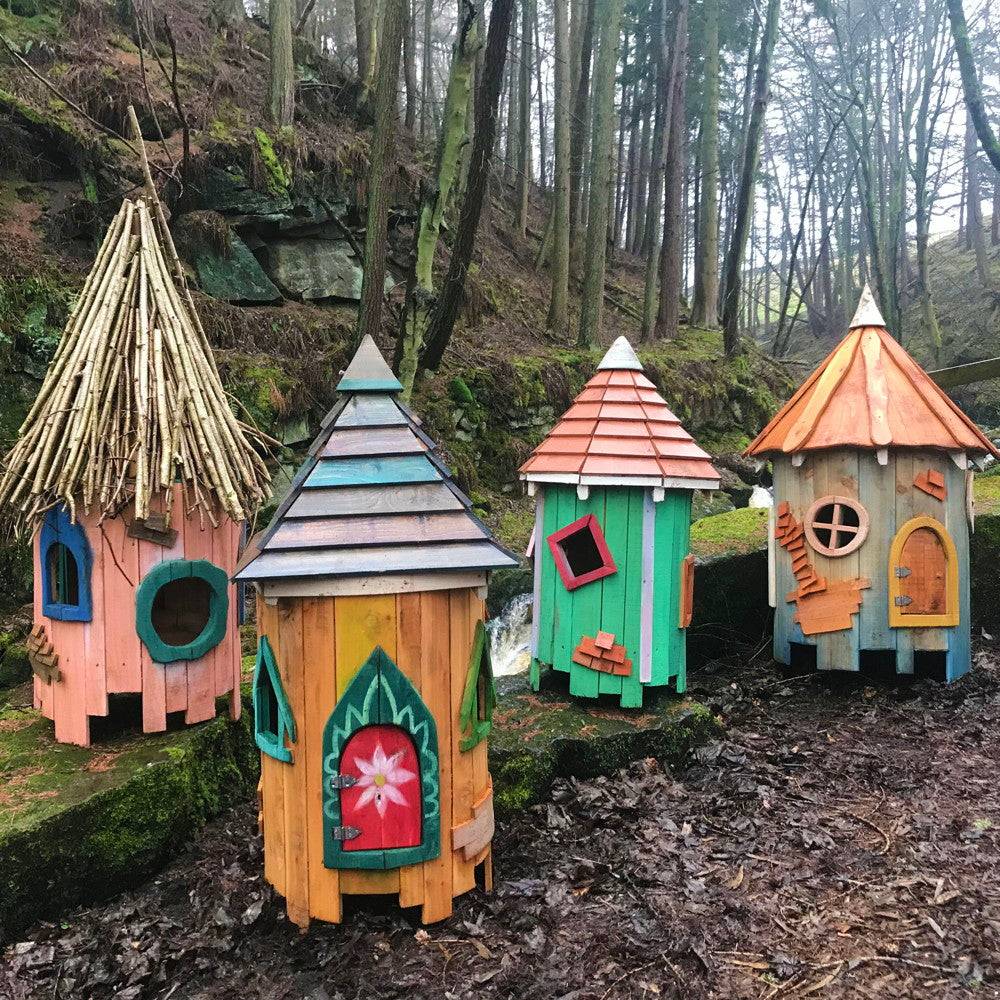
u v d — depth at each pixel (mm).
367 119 12039
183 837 3473
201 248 8141
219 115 9180
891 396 4895
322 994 2578
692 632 5852
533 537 4660
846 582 4867
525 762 3826
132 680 3617
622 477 4188
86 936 2885
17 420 6238
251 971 2707
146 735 3732
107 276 3889
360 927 2883
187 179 7113
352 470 2885
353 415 3035
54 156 8047
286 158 8875
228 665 3953
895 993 2523
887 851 3324
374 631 2736
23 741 3689
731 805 3756
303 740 2789
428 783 2811
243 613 4266
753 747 4406
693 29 17031
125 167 7906
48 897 2953
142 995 2611
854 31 15977
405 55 14844
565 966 2684
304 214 8961
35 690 4004
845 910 2953
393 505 2822
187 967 2740
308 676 2764
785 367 15297
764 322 30859
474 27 6539
